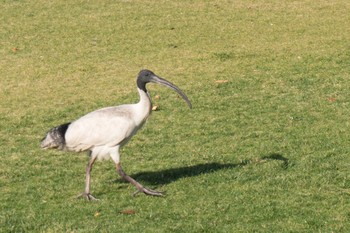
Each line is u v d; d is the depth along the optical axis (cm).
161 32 2258
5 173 1298
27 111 1633
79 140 1173
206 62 1986
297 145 1411
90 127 1170
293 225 1076
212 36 2222
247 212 1123
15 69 1938
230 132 1493
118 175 1291
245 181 1245
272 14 2453
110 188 1234
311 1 2612
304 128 1506
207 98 1709
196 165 1320
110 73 1906
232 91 1756
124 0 2609
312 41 2162
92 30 2278
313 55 2027
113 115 1182
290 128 1507
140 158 1366
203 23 2353
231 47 2116
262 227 1071
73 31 2270
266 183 1230
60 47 2127
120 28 2297
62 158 1375
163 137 1472
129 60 2011
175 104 1675
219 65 1961
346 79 1825
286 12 2477
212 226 1073
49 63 1988
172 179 1263
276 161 1323
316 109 1622
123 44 2152
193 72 1905
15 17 2405
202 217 1105
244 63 1973
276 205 1148
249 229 1063
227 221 1093
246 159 1343
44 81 1845
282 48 2100
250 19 2397
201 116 1591
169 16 2423
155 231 1054
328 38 2188
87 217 1116
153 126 1534
